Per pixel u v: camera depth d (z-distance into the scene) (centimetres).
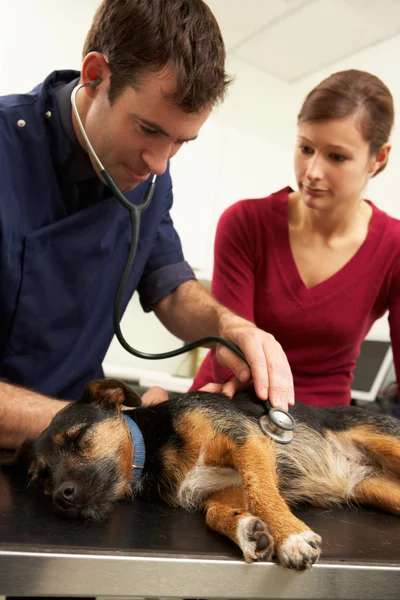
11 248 145
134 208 137
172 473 129
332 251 186
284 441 124
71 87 149
